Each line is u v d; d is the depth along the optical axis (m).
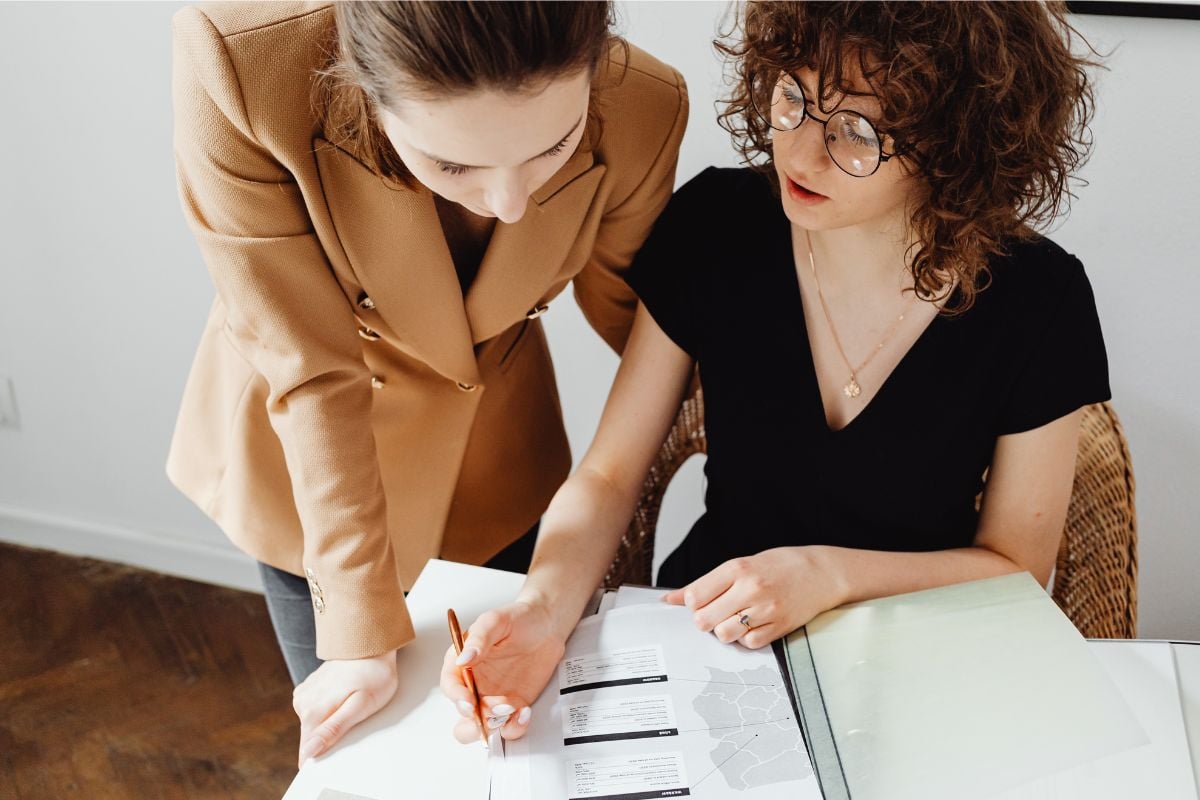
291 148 0.92
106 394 2.00
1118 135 1.33
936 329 1.07
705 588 1.00
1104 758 0.85
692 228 1.18
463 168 0.80
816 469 1.14
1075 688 0.91
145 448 2.05
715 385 1.19
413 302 1.06
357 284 1.05
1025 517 1.11
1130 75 1.29
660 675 0.93
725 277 1.16
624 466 1.20
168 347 1.91
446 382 1.21
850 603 1.01
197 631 2.07
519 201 0.83
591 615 1.02
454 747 0.90
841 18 0.85
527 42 0.69
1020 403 1.08
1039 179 1.00
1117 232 1.40
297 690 0.98
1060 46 0.91
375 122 0.89
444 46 0.68
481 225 1.07
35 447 2.12
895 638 0.96
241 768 1.81
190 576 2.19
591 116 0.96
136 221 1.78
